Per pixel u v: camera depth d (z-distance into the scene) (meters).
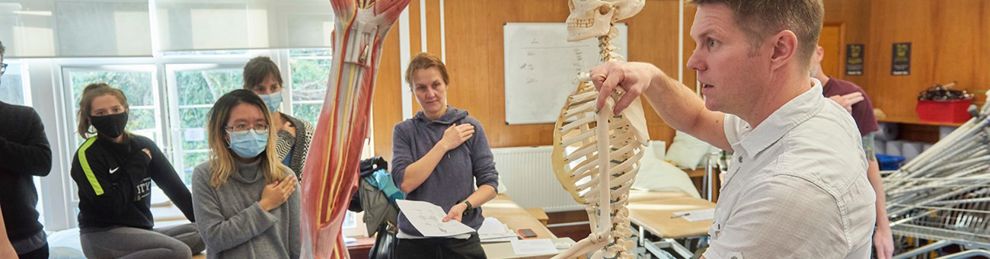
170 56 3.87
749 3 0.80
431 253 1.98
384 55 4.22
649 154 4.28
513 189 4.50
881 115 5.02
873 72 5.34
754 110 0.89
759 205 0.78
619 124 1.20
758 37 0.81
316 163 0.80
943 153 2.61
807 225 0.74
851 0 5.30
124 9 3.55
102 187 2.21
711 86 0.87
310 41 3.83
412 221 1.71
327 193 0.80
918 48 4.92
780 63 0.83
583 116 1.24
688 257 2.87
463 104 4.46
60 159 3.83
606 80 0.97
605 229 1.17
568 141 1.25
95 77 3.83
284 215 1.84
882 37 5.23
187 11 3.64
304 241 0.81
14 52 3.41
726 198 0.95
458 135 1.97
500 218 3.09
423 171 1.90
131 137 2.30
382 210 2.09
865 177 0.83
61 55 3.49
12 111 2.07
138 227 2.33
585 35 1.13
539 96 4.58
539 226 2.91
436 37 4.34
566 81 4.61
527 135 4.62
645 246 3.03
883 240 2.16
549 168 4.55
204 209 1.73
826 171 0.77
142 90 3.89
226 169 1.75
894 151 5.03
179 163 3.98
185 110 3.95
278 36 3.77
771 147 0.86
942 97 4.49
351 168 0.82
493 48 4.47
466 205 1.93
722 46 0.83
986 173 2.45
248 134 1.74
